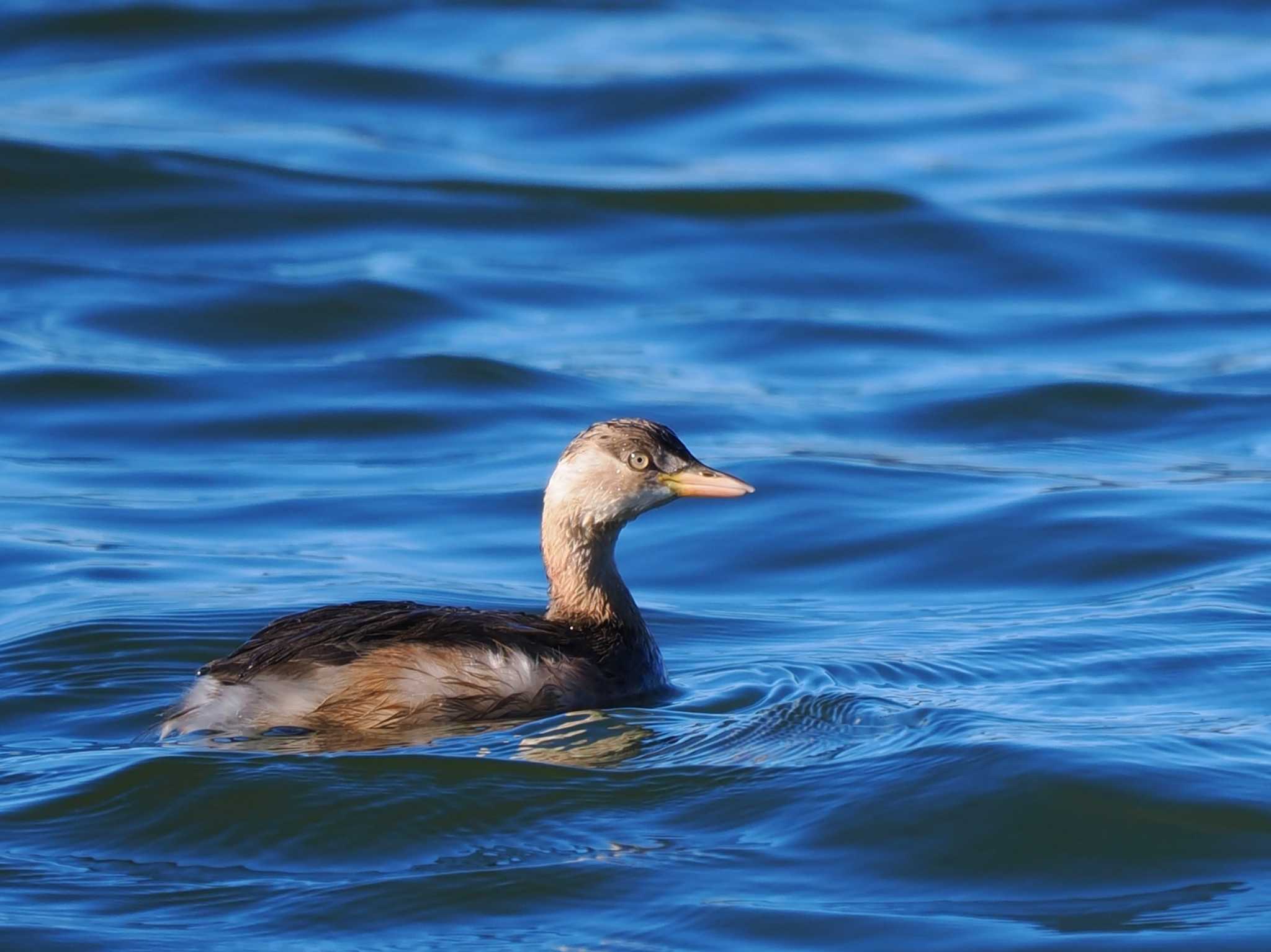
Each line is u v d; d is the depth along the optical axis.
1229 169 26.91
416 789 9.75
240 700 10.62
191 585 14.14
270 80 29.94
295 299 21.88
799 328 21.78
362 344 21.16
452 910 8.62
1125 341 21.66
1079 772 9.84
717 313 22.34
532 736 10.64
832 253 24.33
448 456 17.94
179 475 17.28
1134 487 16.73
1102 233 24.59
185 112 28.92
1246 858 9.19
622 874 8.98
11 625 13.08
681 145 28.30
